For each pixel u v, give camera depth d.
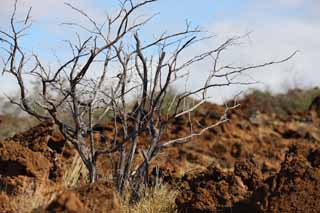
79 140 10.05
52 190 9.91
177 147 19.02
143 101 10.43
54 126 10.66
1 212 8.70
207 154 19.03
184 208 9.71
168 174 11.48
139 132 10.35
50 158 10.36
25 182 9.65
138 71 10.46
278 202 8.55
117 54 10.12
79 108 10.52
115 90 10.38
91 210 7.49
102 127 17.31
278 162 16.11
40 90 10.23
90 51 9.48
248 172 10.11
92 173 10.09
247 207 9.21
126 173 10.34
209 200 9.67
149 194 10.24
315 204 8.52
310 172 8.77
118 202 7.83
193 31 10.07
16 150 9.92
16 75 9.73
